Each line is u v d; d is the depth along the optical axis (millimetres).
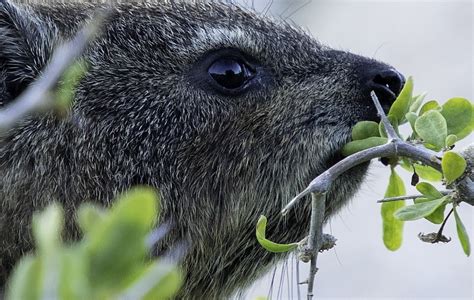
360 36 24328
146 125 11289
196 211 11305
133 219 6207
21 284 5898
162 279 6355
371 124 11195
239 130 11422
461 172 8961
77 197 11023
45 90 7488
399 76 11781
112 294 6219
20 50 11344
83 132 11133
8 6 11336
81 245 6434
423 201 9211
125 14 11859
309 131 11508
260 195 11477
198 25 11812
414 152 9227
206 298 11789
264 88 11633
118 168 11156
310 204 11578
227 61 11664
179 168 11266
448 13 24594
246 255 11734
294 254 11906
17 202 10875
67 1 12328
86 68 11219
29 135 10984
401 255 21531
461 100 9938
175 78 11516
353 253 21547
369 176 12500
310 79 11742
